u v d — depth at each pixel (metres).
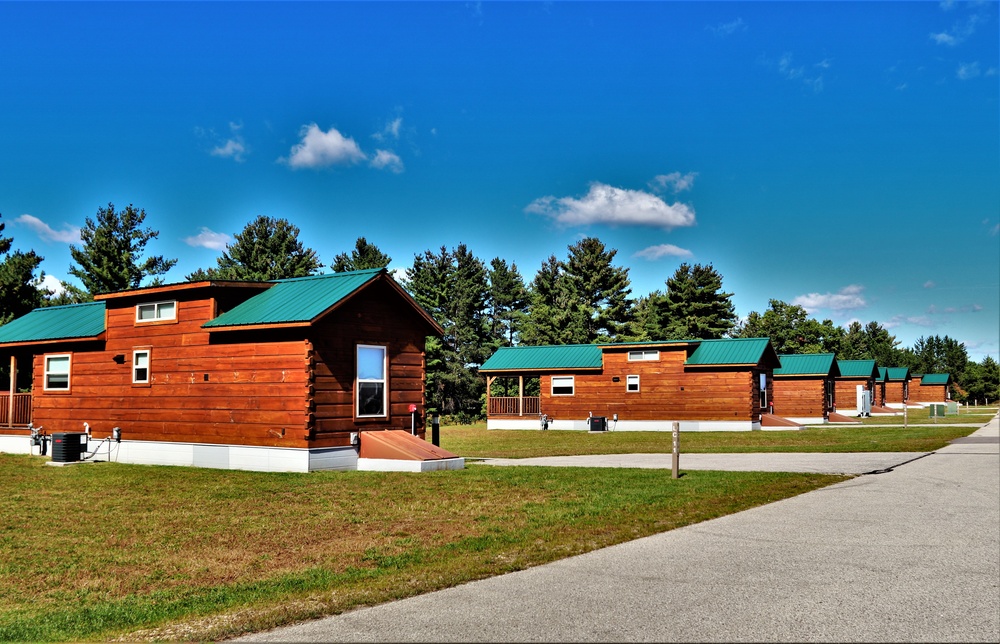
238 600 7.07
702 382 40.16
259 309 18.69
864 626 5.93
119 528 10.88
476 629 5.90
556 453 24.92
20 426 23.52
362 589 7.18
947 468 18.20
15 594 7.59
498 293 73.19
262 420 18.08
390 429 19.45
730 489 14.00
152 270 52.16
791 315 89.56
